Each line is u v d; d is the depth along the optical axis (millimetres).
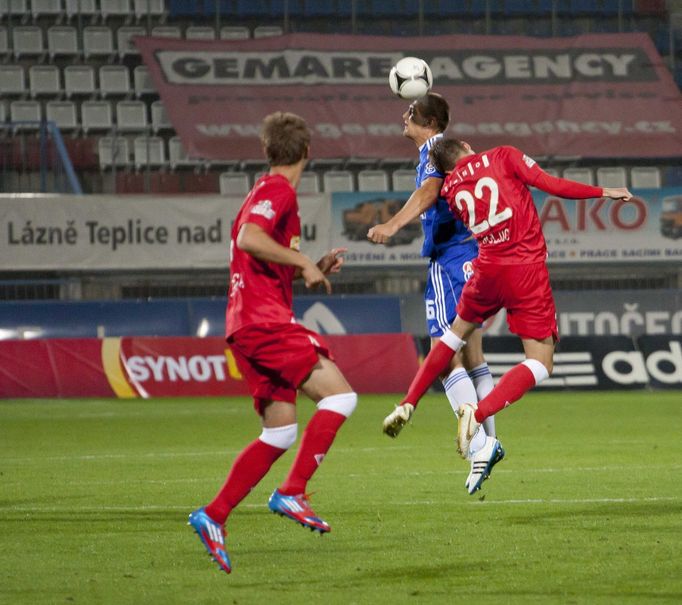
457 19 106812
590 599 15852
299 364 17516
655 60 102438
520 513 24062
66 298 83875
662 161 98688
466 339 24250
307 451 17672
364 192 81812
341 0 105875
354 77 99750
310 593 16422
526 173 23203
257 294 17656
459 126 96750
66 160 88812
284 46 100375
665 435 44000
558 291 79438
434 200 25500
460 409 22125
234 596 16234
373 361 73188
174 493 28156
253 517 23844
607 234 83812
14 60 99625
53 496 27609
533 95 99750
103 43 100562
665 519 23031
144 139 95062
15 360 69625
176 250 80188
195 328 77688
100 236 79375
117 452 39188
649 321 79312
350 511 24594
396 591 16516
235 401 66812
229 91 97375
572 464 33875
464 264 27562
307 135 18016
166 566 18609
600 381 72312
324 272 18906
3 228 78250
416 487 28750
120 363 70438
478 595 16188
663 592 16281
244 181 94500
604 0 107188
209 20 104812
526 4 107375
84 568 18469
